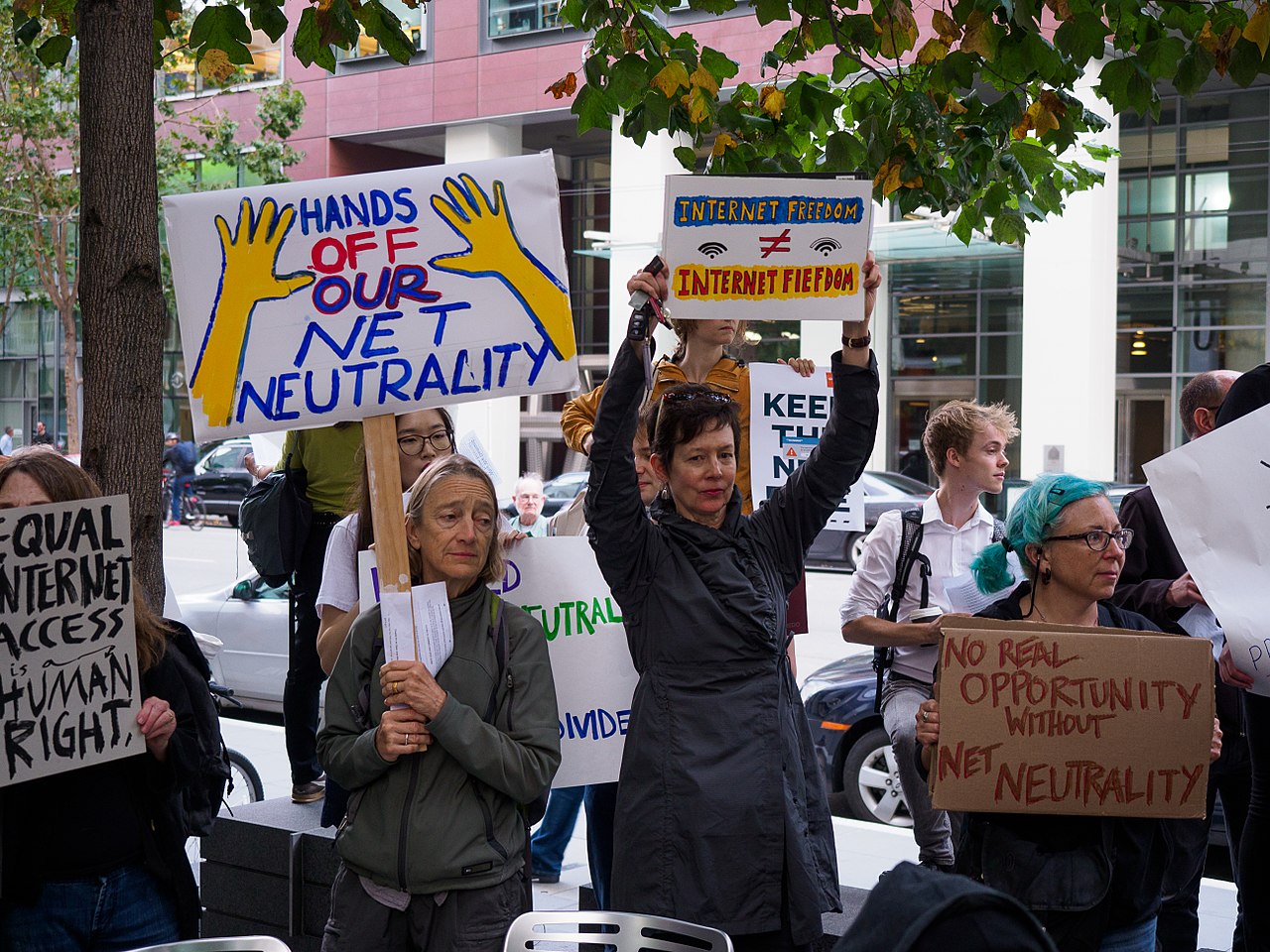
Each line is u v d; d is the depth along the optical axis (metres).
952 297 26.55
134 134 3.98
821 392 4.93
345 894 3.45
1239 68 4.49
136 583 3.44
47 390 39.69
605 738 4.34
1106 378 22.86
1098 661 3.11
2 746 3.11
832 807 7.61
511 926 3.06
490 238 3.78
